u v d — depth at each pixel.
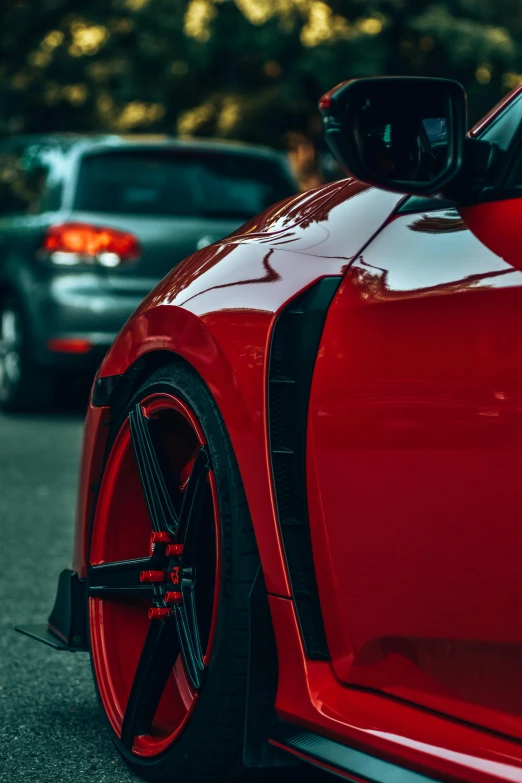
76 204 10.52
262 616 2.79
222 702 2.85
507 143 2.44
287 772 3.08
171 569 3.11
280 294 2.78
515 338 2.24
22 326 10.82
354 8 18.42
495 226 2.36
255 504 2.78
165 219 10.52
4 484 7.80
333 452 2.61
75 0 19.33
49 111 20.17
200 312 2.98
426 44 18.69
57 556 5.90
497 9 18.84
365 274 2.60
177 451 3.30
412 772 2.46
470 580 2.33
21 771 3.24
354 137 2.28
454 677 2.40
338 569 2.63
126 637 3.40
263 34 18.25
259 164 10.93
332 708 2.64
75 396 12.82
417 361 2.43
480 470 2.29
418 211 2.58
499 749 2.30
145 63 19.28
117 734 3.24
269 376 2.75
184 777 2.98
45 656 4.36
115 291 10.40
